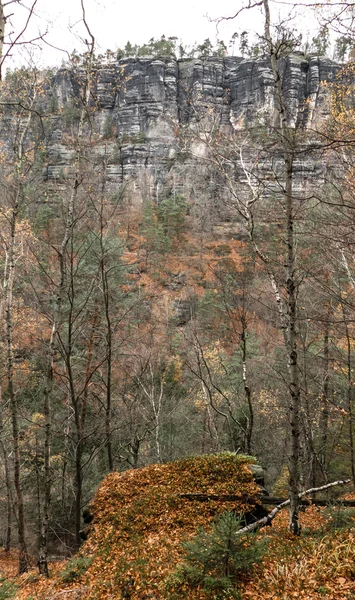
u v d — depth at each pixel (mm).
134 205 60531
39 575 7836
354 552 5562
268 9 6957
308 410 12359
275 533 7430
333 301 9109
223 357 21156
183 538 7449
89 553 7699
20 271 12164
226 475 9992
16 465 9812
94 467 15977
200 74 76688
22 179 10117
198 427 19438
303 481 13422
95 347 15094
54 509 15180
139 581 5930
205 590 5133
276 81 7145
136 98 82125
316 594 4832
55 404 17000
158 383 20422
